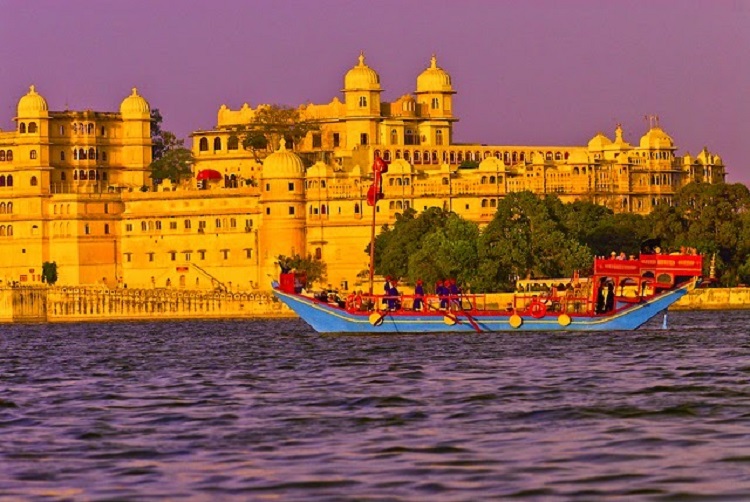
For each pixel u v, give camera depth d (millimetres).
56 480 95750
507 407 123688
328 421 118062
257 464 99812
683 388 135500
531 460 98812
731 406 122250
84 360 193000
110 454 104875
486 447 104250
